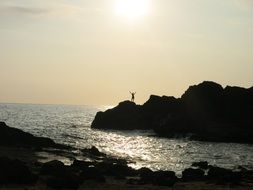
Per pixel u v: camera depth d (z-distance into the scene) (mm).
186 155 60344
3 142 54469
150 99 119500
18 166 29844
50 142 57844
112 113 118250
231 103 108500
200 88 111938
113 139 85125
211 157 59281
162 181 32531
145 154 59562
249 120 102000
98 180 32219
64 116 193875
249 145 81062
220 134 89500
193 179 36438
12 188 27562
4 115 172125
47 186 28547
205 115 106625
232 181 35531
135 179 34219
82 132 100562
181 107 112250
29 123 125375
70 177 29609
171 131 99625
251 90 110375
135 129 114688
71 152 52469
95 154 53188
